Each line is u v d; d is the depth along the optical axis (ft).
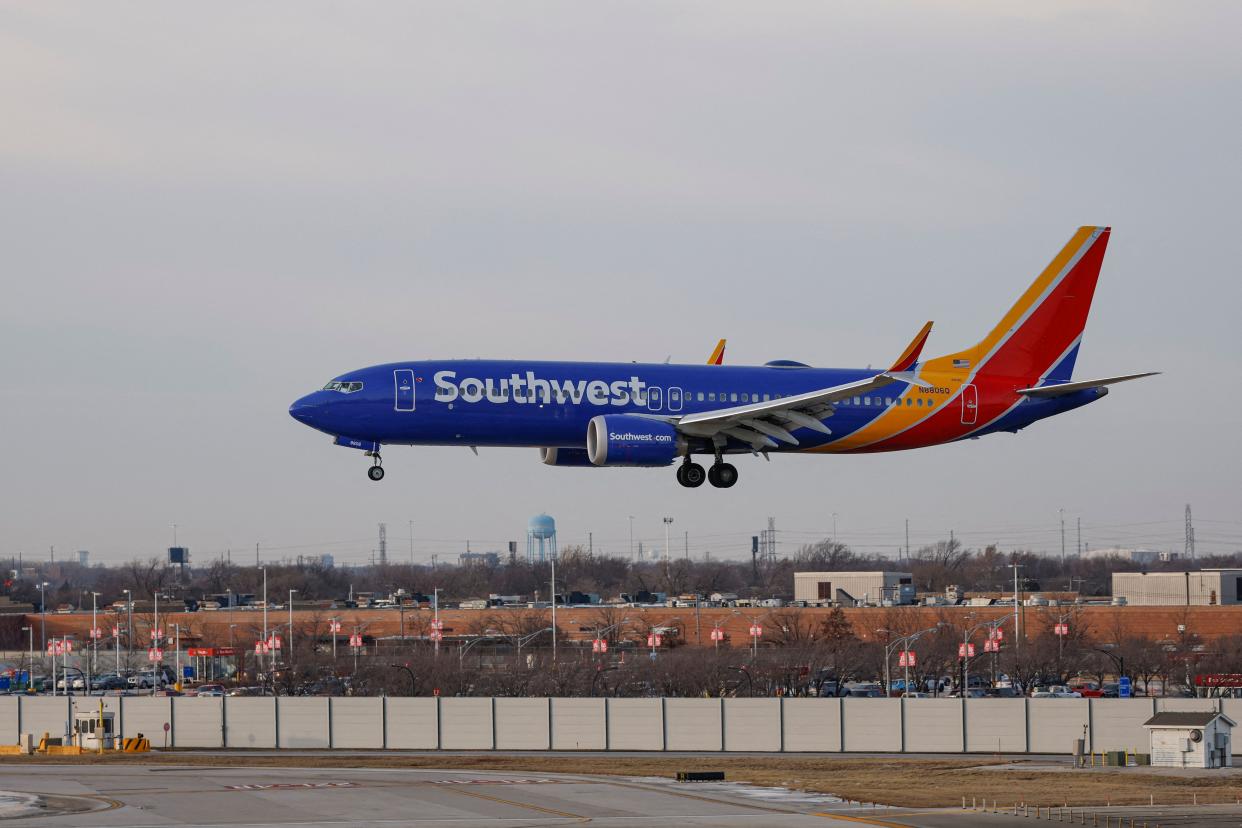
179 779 569.23
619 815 449.06
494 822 430.20
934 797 509.35
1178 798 513.86
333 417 587.68
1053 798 510.99
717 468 637.71
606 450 588.09
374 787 533.14
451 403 591.78
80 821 428.97
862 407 641.40
